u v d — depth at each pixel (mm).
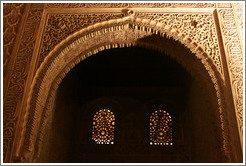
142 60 6250
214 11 4559
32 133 3717
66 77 5766
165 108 6750
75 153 6293
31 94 3924
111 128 6539
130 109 6730
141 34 4598
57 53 4227
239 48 4176
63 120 5668
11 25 4516
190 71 4535
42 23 4516
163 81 6895
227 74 4008
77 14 4590
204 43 4266
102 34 4496
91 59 6219
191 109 6266
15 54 4230
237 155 3510
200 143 5469
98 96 6895
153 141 6383
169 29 4410
